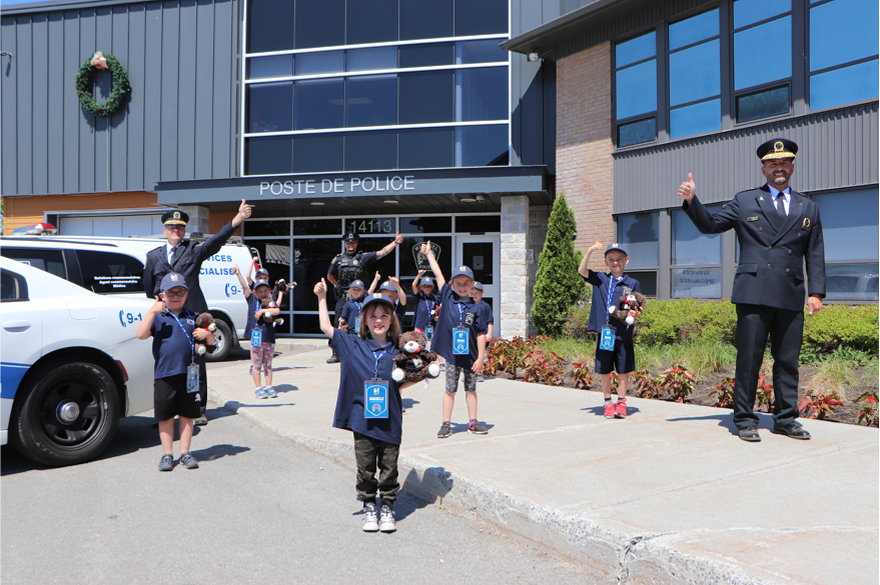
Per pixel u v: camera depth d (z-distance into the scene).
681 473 4.25
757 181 11.09
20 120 17.55
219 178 15.04
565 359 10.23
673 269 12.38
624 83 13.22
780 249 5.19
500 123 15.10
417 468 4.54
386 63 15.72
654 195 12.59
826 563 2.79
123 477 4.93
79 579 3.15
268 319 7.83
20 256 8.11
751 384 5.21
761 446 4.96
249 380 9.38
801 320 5.25
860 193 10.02
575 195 14.00
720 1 11.55
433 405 7.33
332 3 16.02
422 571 3.25
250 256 12.78
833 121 10.19
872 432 5.41
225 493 4.54
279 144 16.19
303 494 4.53
